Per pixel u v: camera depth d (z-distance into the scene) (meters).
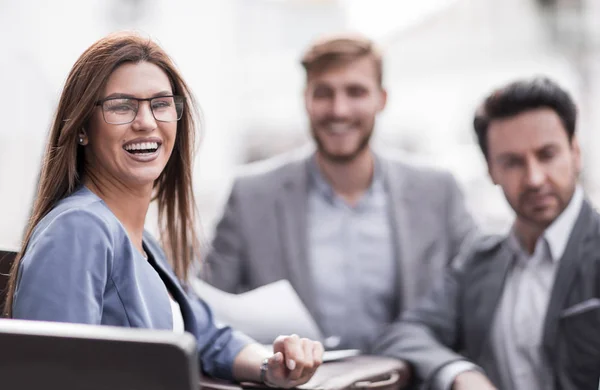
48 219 1.35
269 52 8.55
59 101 1.45
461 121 7.76
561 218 2.02
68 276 1.28
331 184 2.60
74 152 1.43
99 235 1.34
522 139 1.99
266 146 8.53
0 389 1.01
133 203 1.50
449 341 2.24
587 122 7.01
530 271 2.07
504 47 7.39
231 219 2.58
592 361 1.95
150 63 1.47
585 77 7.19
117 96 1.42
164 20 7.24
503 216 5.40
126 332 0.99
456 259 2.35
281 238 2.55
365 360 1.95
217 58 7.68
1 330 1.01
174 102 1.50
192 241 1.77
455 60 7.53
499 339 2.10
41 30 5.90
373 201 2.60
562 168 2.00
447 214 2.61
